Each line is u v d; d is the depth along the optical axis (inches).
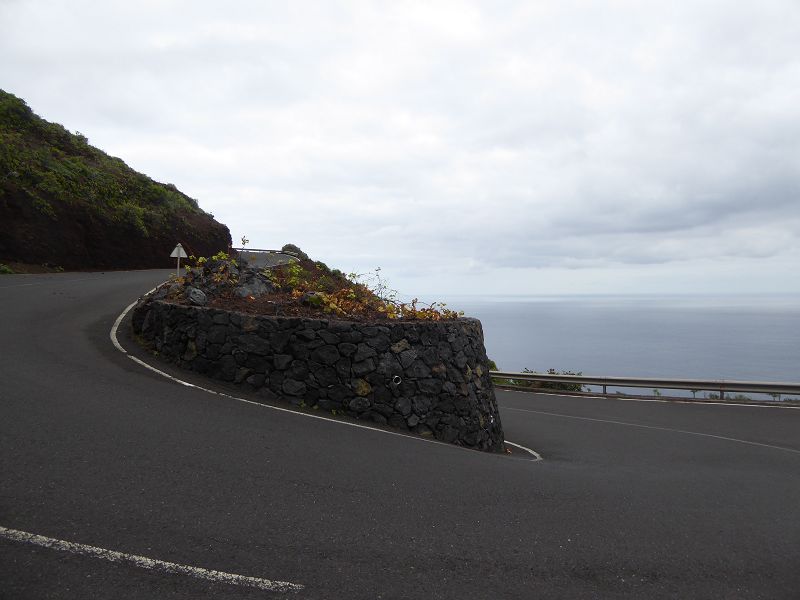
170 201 1397.6
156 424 243.8
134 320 463.8
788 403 636.7
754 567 155.9
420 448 282.2
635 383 701.9
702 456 356.2
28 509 147.3
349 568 134.6
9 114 1202.6
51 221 983.6
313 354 348.5
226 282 447.8
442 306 447.5
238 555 135.6
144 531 142.8
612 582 140.1
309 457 228.4
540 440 428.1
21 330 430.3
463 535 162.9
